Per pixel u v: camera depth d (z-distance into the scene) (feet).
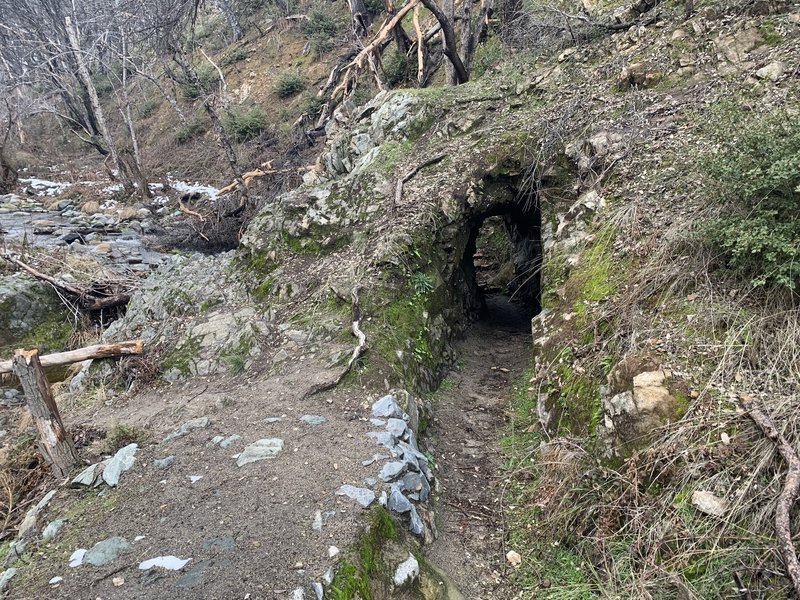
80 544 11.54
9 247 38.60
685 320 12.92
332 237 24.71
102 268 37.27
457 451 16.92
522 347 24.71
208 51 93.81
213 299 24.91
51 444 14.87
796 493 9.08
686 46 22.33
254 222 27.53
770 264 12.07
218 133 45.88
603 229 17.95
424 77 47.47
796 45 18.95
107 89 100.58
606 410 12.80
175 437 15.52
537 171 23.17
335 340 19.48
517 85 28.53
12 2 79.36
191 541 10.91
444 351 21.89
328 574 9.75
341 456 13.53
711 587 9.21
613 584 10.40
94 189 65.57
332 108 49.70
